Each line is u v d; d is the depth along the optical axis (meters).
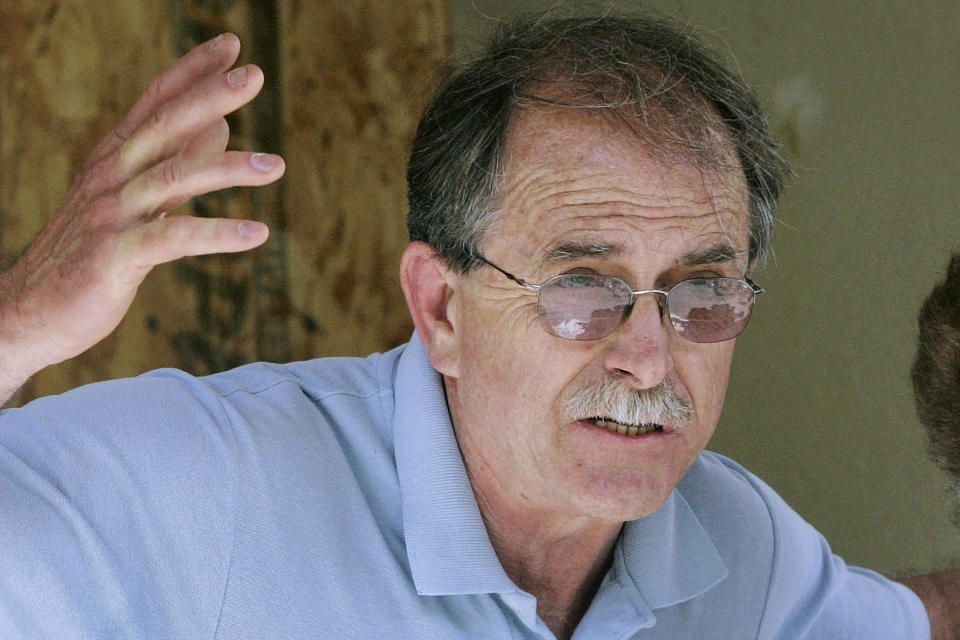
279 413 5.92
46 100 9.56
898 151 10.93
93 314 4.51
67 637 5.04
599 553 6.17
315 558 5.55
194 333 9.82
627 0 6.66
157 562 5.30
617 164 5.50
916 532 10.70
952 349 6.34
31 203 9.55
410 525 5.75
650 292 5.54
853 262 11.10
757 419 11.45
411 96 10.92
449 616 5.67
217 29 9.91
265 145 10.20
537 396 5.61
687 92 5.62
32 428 5.34
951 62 10.74
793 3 11.24
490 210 5.69
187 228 4.30
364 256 10.74
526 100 5.65
